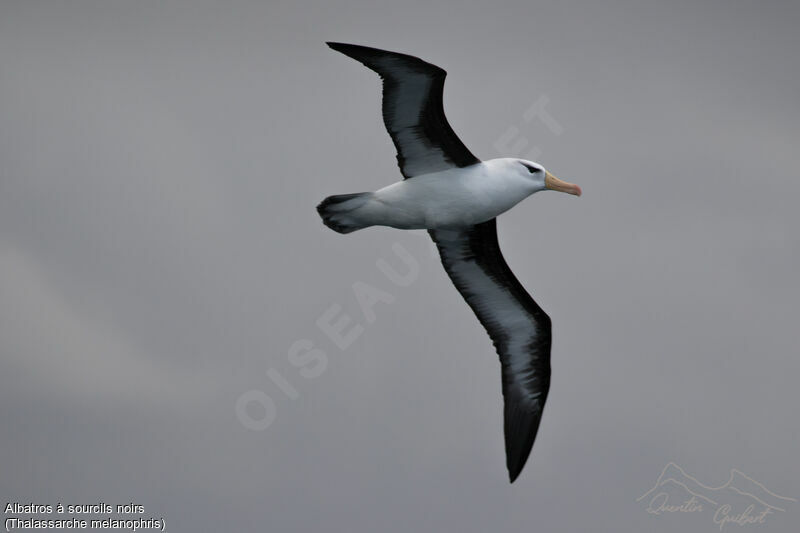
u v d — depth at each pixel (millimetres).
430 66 12969
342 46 12805
